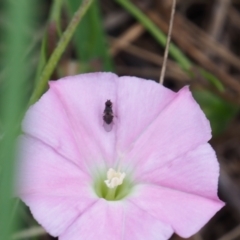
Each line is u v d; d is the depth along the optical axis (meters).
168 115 0.12
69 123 0.11
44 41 0.13
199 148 0.11
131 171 0.12
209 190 0.11
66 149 0.11
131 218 0.11
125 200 0.11
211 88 0.15
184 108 0.12
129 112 0.12
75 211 0.11
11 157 0.08
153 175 0.12
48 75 0.13
